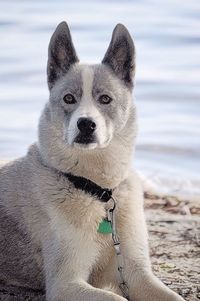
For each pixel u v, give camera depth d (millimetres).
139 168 17406
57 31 10055
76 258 9375
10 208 9914
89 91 9727
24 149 18766
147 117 21297
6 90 24656
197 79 25438
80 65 10023
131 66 10055
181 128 20141
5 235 9938
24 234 9789
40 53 30734
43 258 9648
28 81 25906
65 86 9781
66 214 9430
